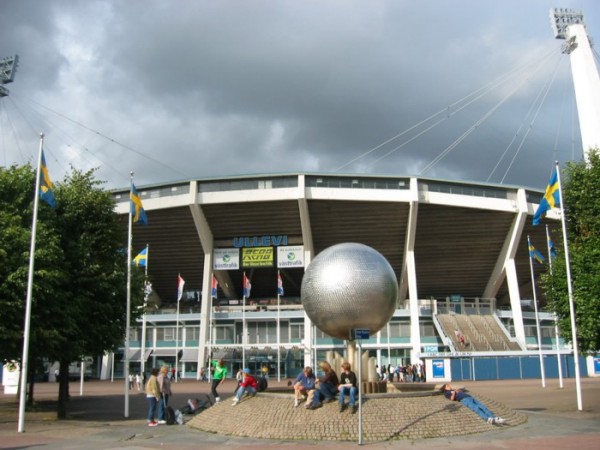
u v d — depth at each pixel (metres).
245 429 16.17
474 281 72.88
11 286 20.39
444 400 16.83
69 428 19.17
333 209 60.91
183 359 63.38
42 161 20.23
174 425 19.41
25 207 23.30
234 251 64.62
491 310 67.75
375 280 17.17
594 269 22.23
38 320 21.19
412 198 59.06
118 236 25.44
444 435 15.18
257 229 63.91
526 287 77.50
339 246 18.28
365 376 18.30
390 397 16.36
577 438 14.83
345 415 15.42
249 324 63.38
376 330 17.84
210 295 63.66
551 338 67.50
